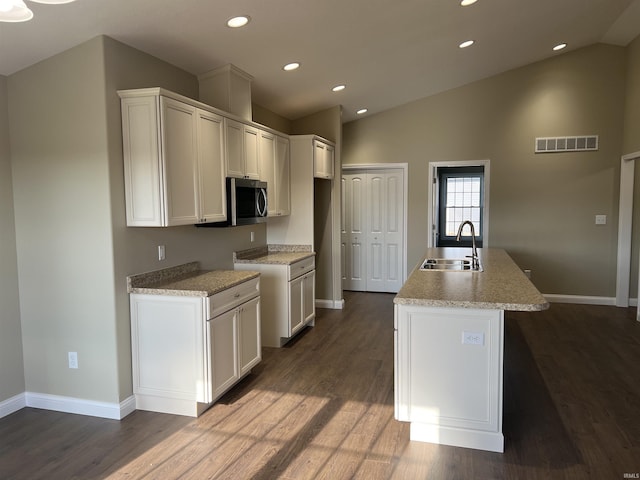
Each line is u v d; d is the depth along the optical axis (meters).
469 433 2.61
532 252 6.30
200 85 3.90
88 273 2.95
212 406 3.18
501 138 6.29
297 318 4.69
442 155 6.56
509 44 4.93
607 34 5.47
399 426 2.88
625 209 5.88
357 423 2.93
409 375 2.68
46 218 3.01
